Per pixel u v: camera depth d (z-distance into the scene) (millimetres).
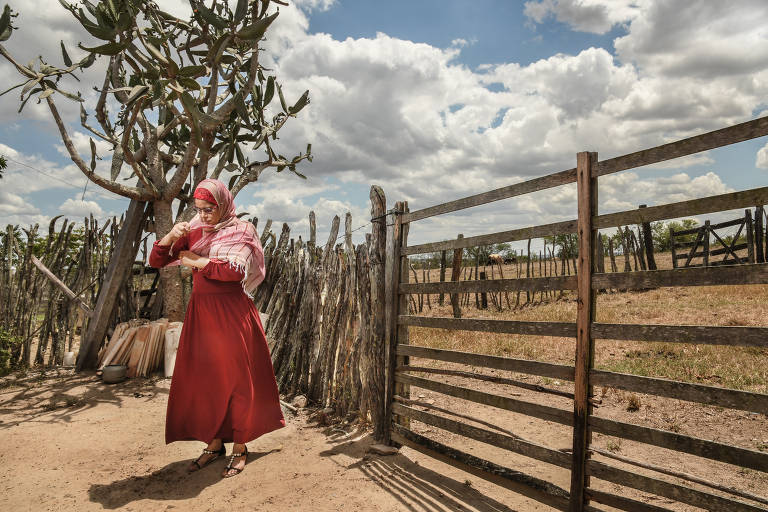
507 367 3145
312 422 4922
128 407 5359
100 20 5098
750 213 14781
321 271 5801
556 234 2893
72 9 5625
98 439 4383
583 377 2654
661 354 7000
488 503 3119
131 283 7531
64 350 7473
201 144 6145
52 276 7211
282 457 3963
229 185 7426
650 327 2373
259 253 3820
